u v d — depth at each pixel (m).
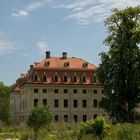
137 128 35.12
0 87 142.00
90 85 120.12
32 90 117.56
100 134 35.72
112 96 73.25
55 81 118.81
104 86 74.88
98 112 120.12
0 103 136.75
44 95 118.00
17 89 146.75
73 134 37.78
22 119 126.69
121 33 74.62
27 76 124.44
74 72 120.69
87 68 121.62
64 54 123.12
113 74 73.75
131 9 74.81
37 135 40.94
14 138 45.91
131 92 72.12
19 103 143.50
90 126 36.81
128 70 72.38
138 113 73.50
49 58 122.19
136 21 74.94
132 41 70.12
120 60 72.81
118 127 36.94
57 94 118.75
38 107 50.19
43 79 118.38
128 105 73.12
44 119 49.31
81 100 119.88
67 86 119.19
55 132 43.25
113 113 73.62
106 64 74.50
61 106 118.62
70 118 118.94
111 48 74.56
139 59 70.00
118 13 74.75
